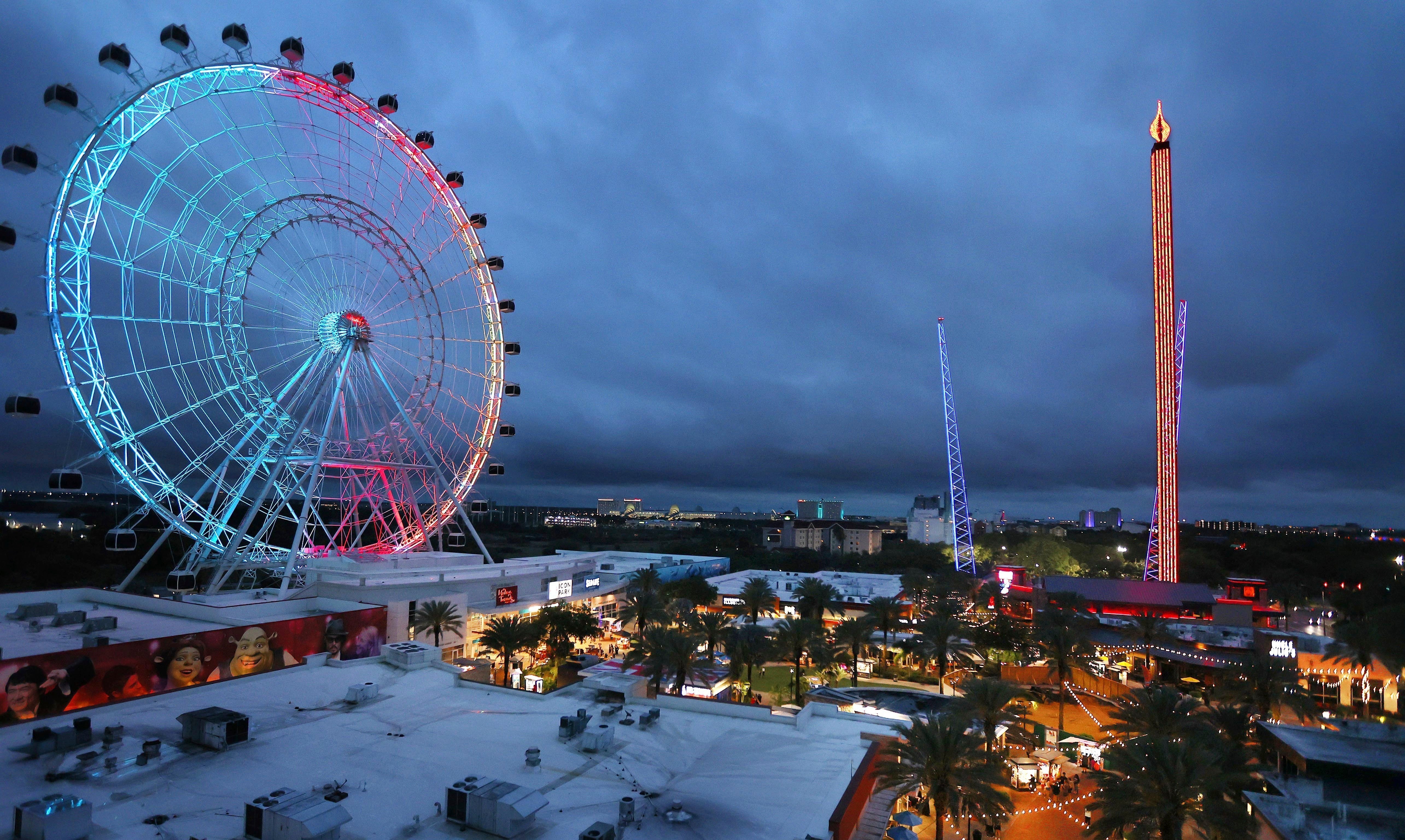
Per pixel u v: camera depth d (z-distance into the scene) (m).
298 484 84.94
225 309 71.44
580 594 112.44
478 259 97.31
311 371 81.56
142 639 58.25
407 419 90.31
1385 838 35.41
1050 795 59.72
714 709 54.22
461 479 102.19
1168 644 96.25
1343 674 83.88
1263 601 120.56
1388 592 126.00
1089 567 194.12
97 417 63.50
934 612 110.69
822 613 108.12
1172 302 155.38
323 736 45.91
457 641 85.69
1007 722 59.12
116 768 39.25
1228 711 54.25
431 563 97.19
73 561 129.75
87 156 60.34
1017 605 128.88
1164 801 38.38
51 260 59.41
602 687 58.19
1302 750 45.66
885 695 80.75
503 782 36.97
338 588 82.25
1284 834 35.31
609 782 41.00
